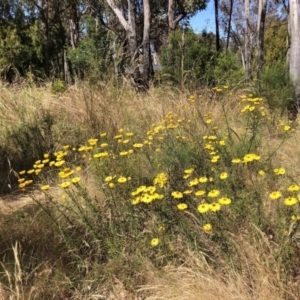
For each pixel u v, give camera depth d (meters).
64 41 21.59
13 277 2.29
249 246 2.08
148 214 2.50
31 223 2.89
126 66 7.79
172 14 16.47
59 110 5.52
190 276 2.10
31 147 4.64
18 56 19.12
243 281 1.96
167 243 2.33
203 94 6.15
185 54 8.48
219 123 4.58
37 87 7.20
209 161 3.06
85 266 2.37
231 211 2.38
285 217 2.21
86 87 5.88
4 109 5.38
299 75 6.57
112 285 2.27
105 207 2.69
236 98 5.93
